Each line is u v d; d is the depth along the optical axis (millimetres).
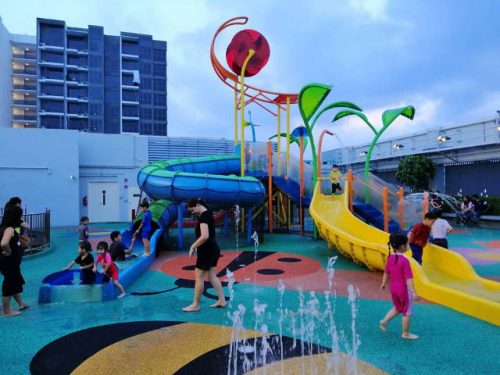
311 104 14000
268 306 6203
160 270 9203
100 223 23422
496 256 11289
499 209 20078
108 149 23875
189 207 6074
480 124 23344
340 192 14266
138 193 24391
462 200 21812
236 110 19469
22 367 4020
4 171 20672
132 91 71938
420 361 4086
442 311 5832
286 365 4027
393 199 11617
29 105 65250
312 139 14766
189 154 25969
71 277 7230
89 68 68250
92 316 5703
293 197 16328
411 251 7355
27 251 11172
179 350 4449
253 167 16766
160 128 73812
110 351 4426
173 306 6242
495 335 4832
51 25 66438
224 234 16297
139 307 6184
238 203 12812
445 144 25641
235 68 18594
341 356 4234
